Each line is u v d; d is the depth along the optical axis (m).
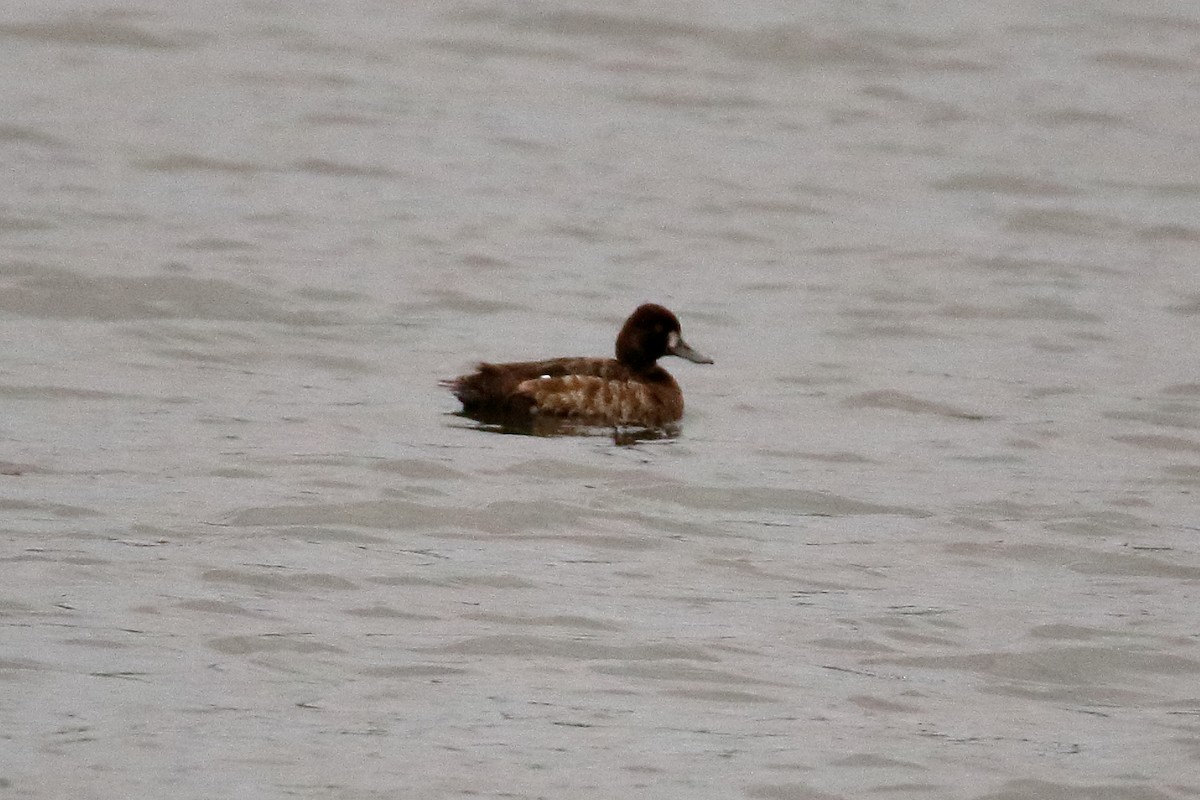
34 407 17.59
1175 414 19.06
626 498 15.68
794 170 28.81
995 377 20.33
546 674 12.13
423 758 10.81
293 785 10.38
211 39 33.94
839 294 23.53
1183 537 15.44
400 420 17.66
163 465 15.99
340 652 12.29
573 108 31.50
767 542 14.91
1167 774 10.98
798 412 18.81
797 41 35.16
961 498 16.22
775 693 12.01
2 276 22.02
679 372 20.12
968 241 25.94
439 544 14.44
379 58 33.59
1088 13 37.94
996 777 10.89
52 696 11.30
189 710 11.26
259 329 20.88
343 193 26.78
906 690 12.16
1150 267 25.19
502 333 21.39
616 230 25.81
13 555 13.65
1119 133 31.31
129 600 12.92
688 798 10.49
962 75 34.00
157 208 25.39
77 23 34.00
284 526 14.59
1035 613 13.59
